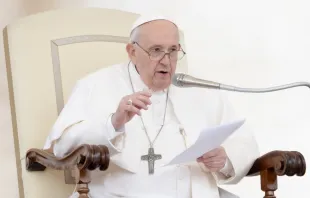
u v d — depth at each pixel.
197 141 12.60
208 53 20.17
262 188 14.17
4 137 19.42
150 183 14.27
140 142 14.55
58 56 16.36
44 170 15.32
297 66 20.03
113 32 16.98
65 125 14.17
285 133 19.89
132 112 13.47
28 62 16.14
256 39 20.16
